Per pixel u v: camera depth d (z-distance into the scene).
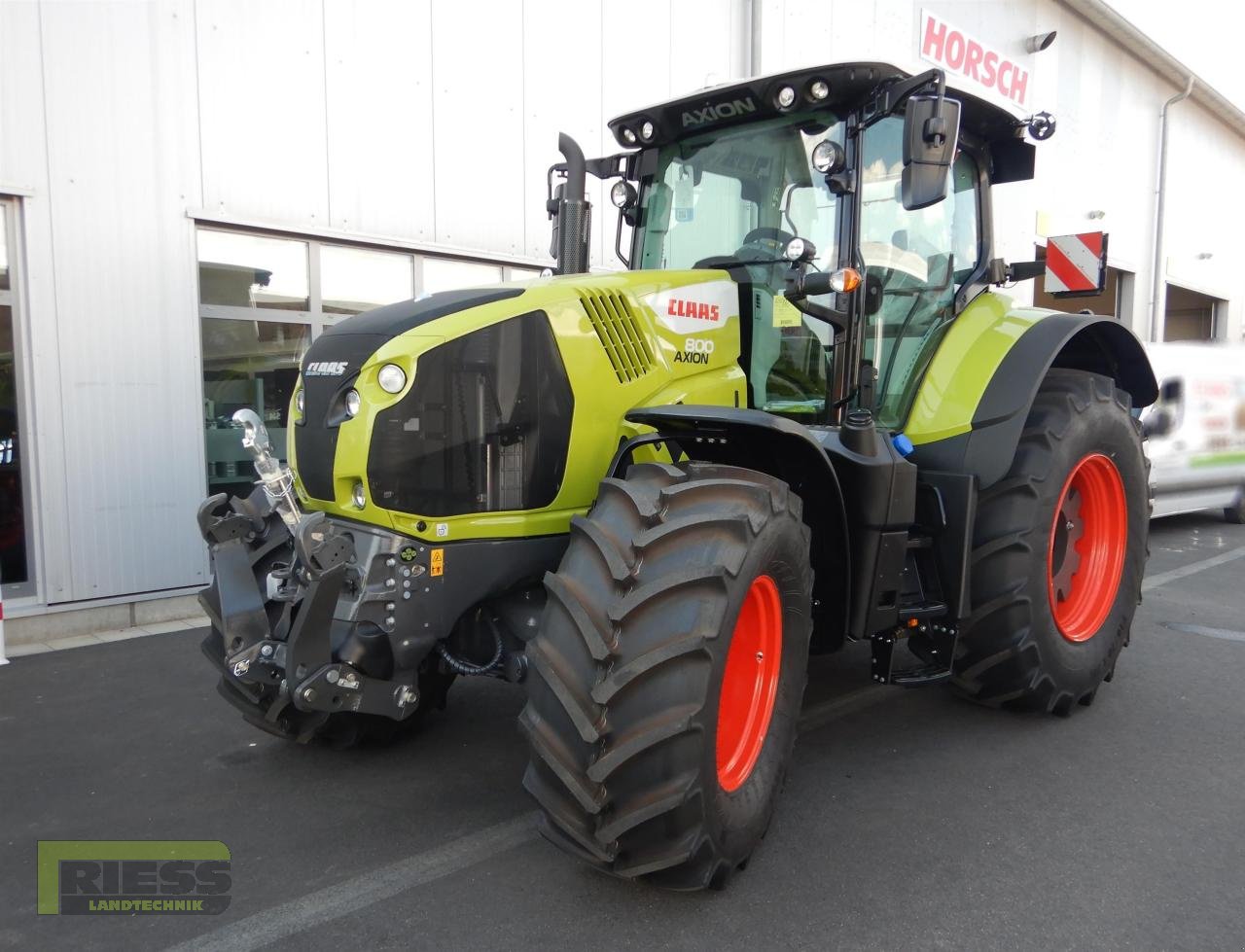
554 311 2.84
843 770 3.25
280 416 5.99
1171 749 3.44
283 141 5.71
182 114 5.30
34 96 4.79
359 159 6.08
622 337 2.97
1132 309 14.55
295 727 3.22
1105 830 2.80
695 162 3.63
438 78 6.44
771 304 3.38
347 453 2.64
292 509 2.70
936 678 3.29
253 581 2.90
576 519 2.48
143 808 2.97
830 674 4.35
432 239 6.51
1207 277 17.11
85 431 5.08
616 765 2.14
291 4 5.68
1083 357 4.30
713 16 8.38
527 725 2.30
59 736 3.59
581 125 7.38
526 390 2.79
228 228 5.60
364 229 6.14
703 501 2.41
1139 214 14.52
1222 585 6.21
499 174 6.87
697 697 2.19
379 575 2.67
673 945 2.22
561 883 2.51
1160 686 4.16
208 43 5.36
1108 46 13.31
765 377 3.41
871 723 3.72
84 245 5.01
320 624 2.56
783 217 3.35
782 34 8.89
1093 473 3.87
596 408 2.90
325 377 2.78
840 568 2.92
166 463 5.39
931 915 2.35
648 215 3.79
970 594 3.46
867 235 3.29
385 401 2.62
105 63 5.01
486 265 6.93
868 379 3.19
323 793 3.08
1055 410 3.57
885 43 10.02
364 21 6.02
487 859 2.64
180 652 4.77
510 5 6.82
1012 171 4.05
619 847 2.21
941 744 3.49
